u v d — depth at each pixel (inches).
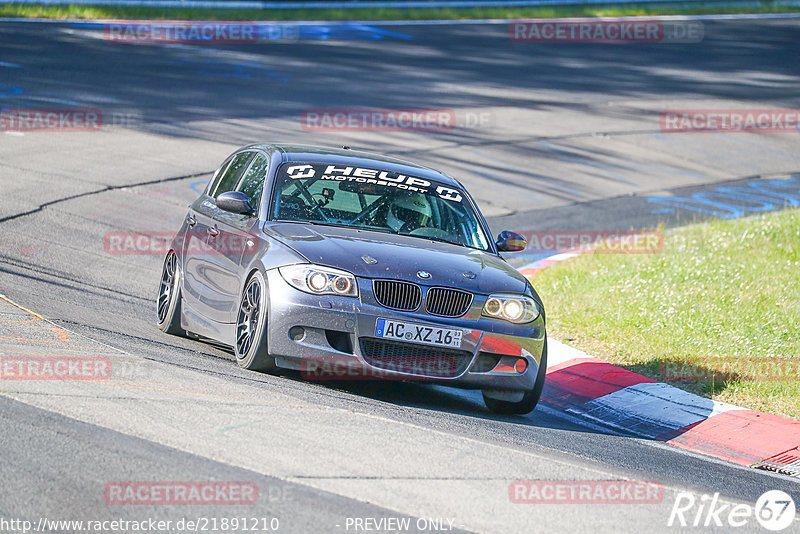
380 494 683.4
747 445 1061.8
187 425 779.4
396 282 990.4
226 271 1109.7
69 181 2177.7
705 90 4471.0
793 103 4343.0
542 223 2310.5
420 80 4052.7
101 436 729.6
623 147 3324.3
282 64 4057.6
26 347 976.9
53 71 3430.1
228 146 2694.4
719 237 2043.6
